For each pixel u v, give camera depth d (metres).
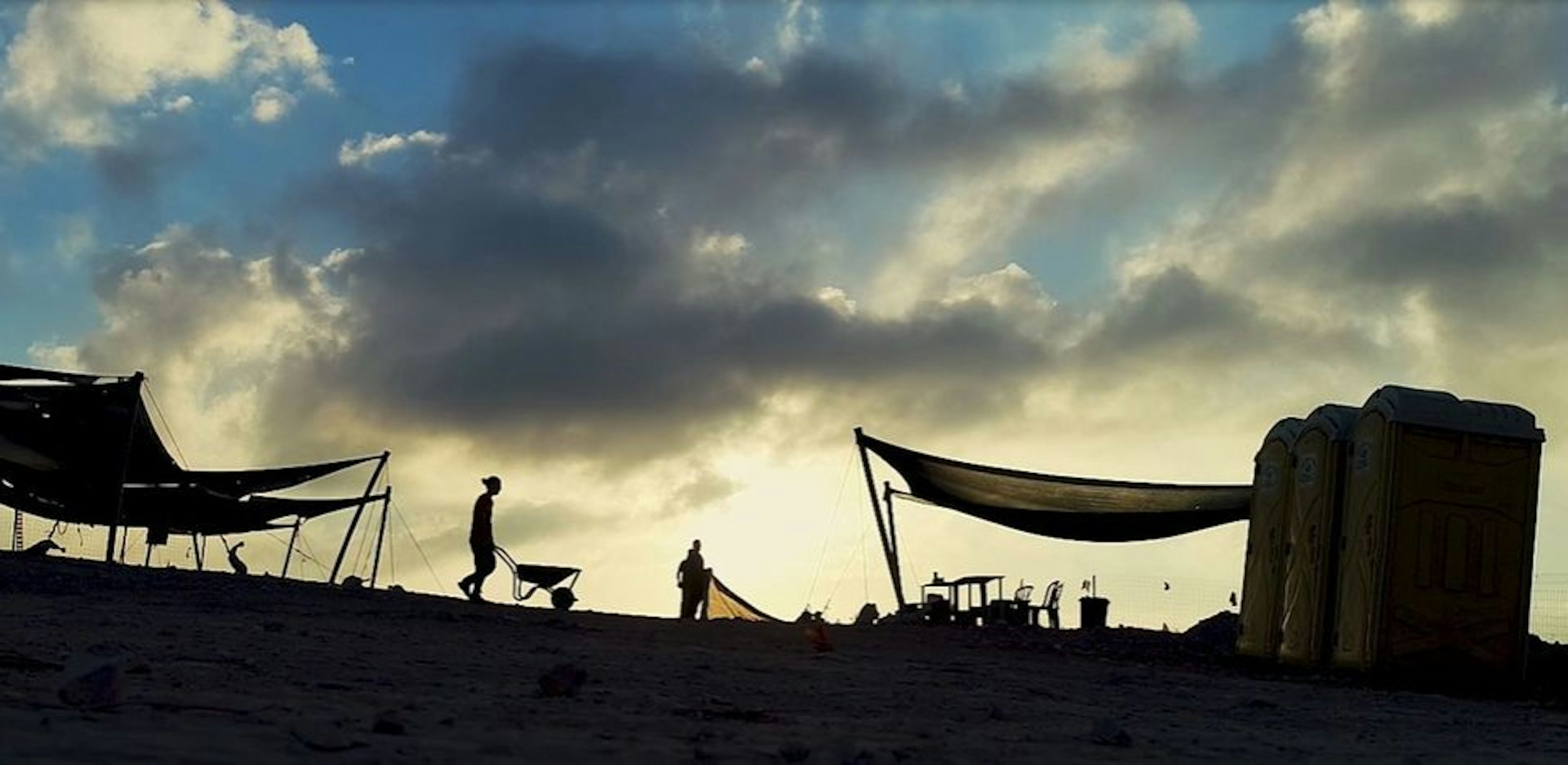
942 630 23.98
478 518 25.80
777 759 6.82
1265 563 23.50
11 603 17.28
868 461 29.56
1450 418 20.52
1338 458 21.81
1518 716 14.55
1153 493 28.52
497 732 7.27
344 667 11.41
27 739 5.78
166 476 33.41
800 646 18.95
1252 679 19.34
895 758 7.07
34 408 29.73
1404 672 20.03
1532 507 20.58
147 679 9.17
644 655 15.55
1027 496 29.30
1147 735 9.55
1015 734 9.09
